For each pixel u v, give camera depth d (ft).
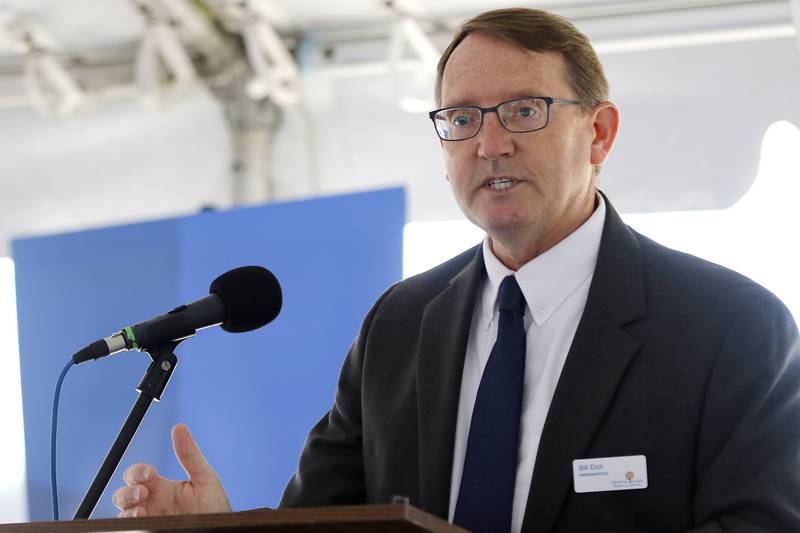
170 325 13.93
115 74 37.81
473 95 14.28
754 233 28.76
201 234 28.99
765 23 29.71
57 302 30.25
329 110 35.37
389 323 15.61
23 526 10.94
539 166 14.02
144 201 37.52
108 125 38.04
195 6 34.32
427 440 13.99
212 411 27.35
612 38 30.94
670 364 13.26
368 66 34.81
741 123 29.60
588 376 13.41
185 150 37.32
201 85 36.83
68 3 35.04
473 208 14.34
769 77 29.63
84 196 37.91
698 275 14.03
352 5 33.73
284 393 27.02
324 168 35.37
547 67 14.35
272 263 28.09
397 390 14.88
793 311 27.61
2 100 38.73
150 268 29.48
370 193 27.48
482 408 13.82
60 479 28.91
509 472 13.38
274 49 34.55
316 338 27.17
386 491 14.20
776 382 12.97
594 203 15.24
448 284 15.60
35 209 38.22
